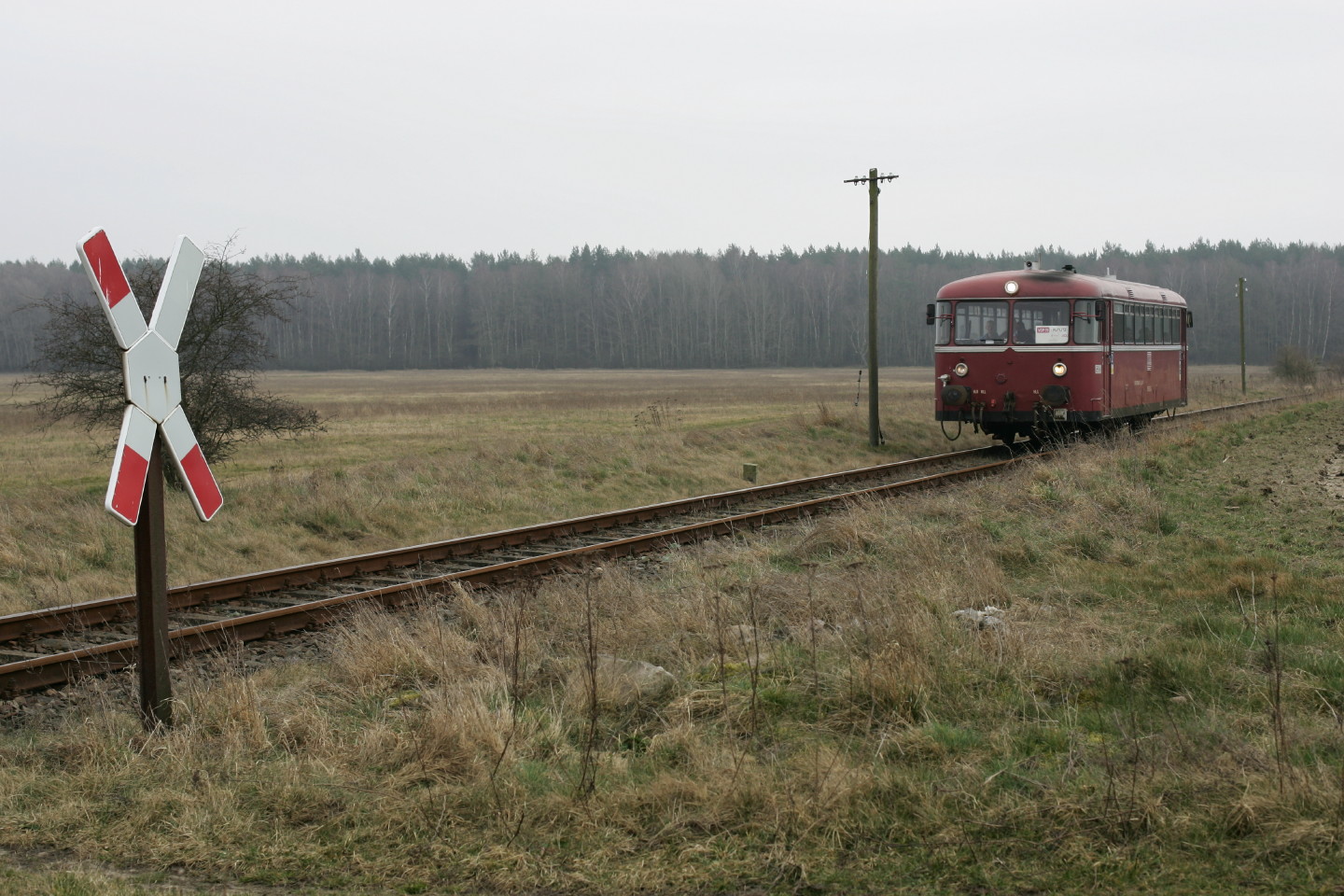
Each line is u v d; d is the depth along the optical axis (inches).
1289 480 730.8
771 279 6378.0
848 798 198.7
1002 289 935.7
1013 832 187.6
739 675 288.2
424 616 364.8
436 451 992.9
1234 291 5944.9
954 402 947.3
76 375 712.4
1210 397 2005.4
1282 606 354.9
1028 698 264.4
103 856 195.9
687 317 5905.5
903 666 267.1
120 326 235.1
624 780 217.2
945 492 676.1
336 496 675.4
